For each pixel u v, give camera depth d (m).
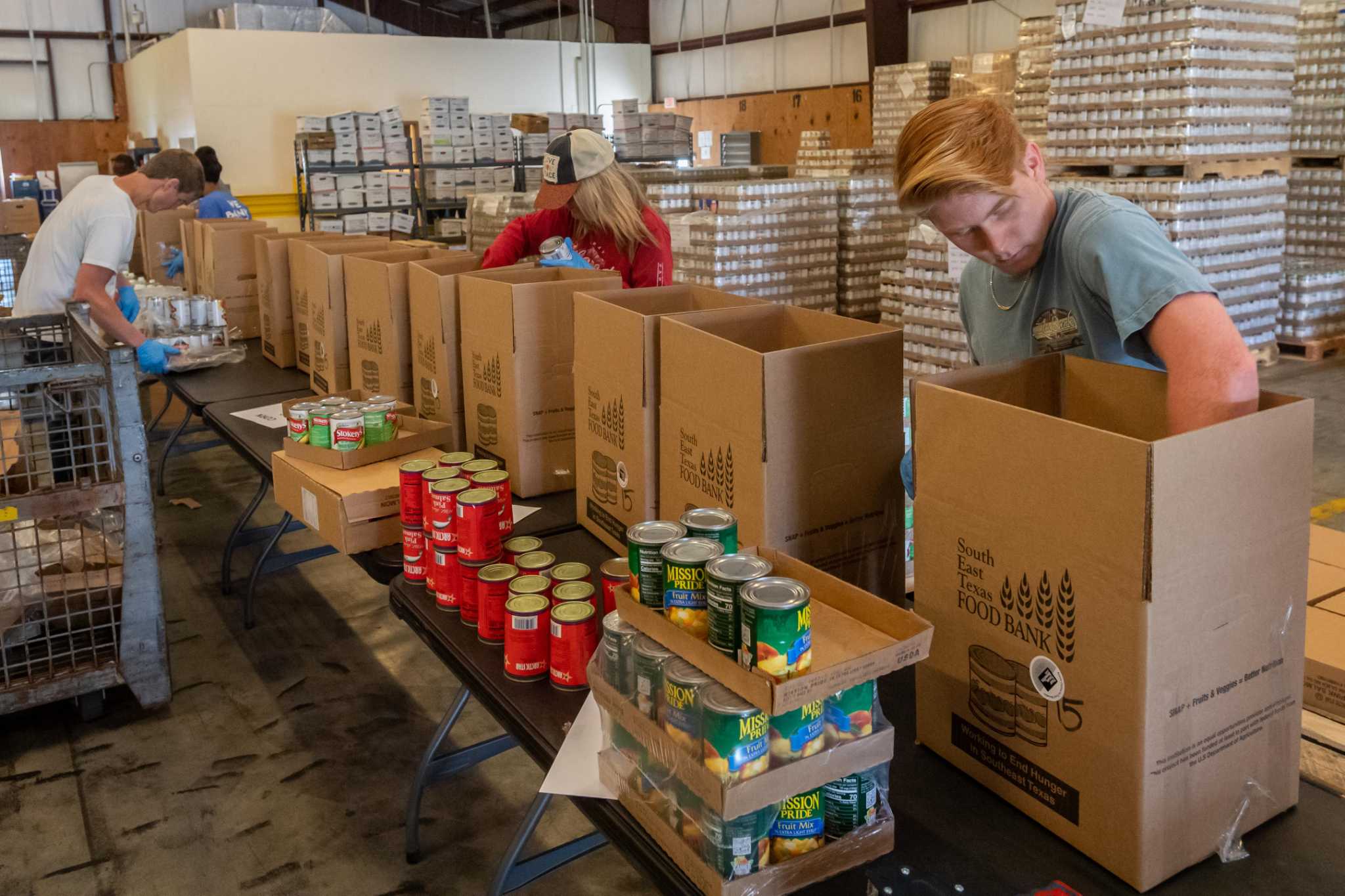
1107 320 1.33
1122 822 0.99
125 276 5.08
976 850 1.07
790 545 1.38
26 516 2.46
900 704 1.36
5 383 2.44
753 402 1.33
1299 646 1.06
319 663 3.11
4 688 2.59
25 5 15.24
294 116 11.77
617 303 1.94
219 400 3.23
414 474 1.78
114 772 2.55
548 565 1.58
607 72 14.94
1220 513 0.94
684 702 1.00
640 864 1.11
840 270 6.85
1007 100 8.41
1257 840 1.07
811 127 13.16
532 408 2.12
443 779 2.50
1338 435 5.02
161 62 12.52
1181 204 5.18
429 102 10.88
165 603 3.53
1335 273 6.64
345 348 3.01
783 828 1.01
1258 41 5.23
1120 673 0.96
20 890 2.13
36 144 15.48
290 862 2.21
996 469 1.06
